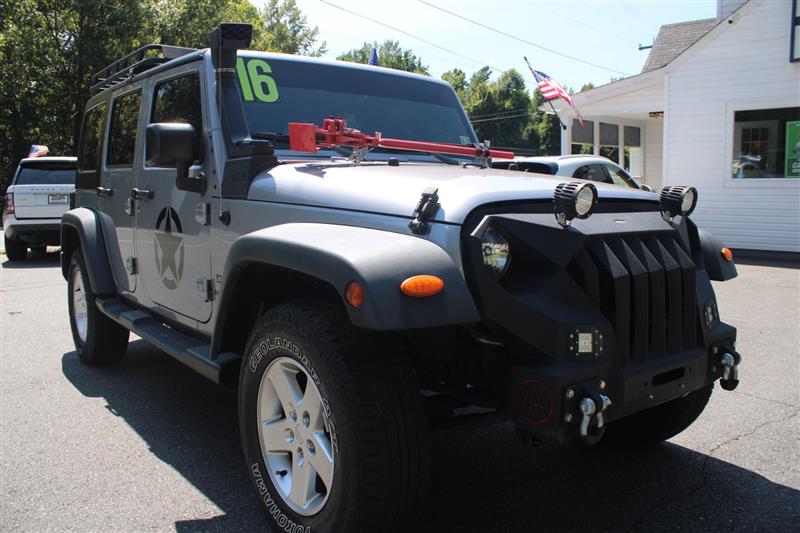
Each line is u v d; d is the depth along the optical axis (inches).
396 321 83.7
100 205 197.5
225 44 130.7
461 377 104.4
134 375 202.2
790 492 125.2
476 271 90.9
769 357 216.1
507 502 122.6
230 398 181.2
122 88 187.0
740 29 515.8
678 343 107.6
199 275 137.9
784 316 278.4
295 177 117.6
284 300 119.1
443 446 149.6
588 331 92.3
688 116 550.0
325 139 126.6
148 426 160.1
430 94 166.9
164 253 154.2
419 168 129.2
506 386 96.9
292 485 104.8
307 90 146.6
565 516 117.1
